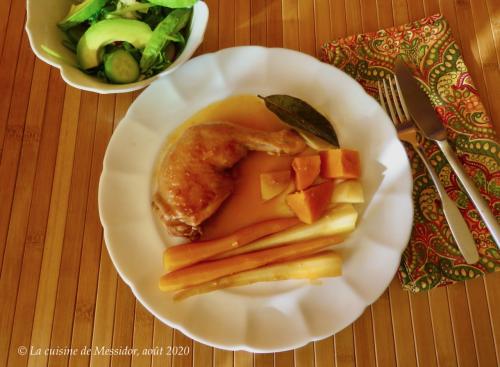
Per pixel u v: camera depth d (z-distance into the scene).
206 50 0.44
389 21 0.46
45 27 0.38
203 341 0.36
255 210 0.41
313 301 0.38
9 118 0.42
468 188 0.39
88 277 0.38
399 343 0.37
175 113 0.42
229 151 0.39
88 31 0.37
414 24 0.45
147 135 0.41
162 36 0.38
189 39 0.39
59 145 0.41
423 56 0.44
